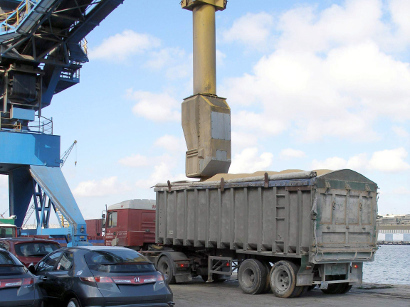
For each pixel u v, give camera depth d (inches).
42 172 1163.9
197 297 515.5
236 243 571.8
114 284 341.4
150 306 347.3
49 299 376.8
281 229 521.3
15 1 1146.0
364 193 534.0
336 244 505.4
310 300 495.5
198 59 760.3
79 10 1010.7
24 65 1156.5
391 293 565.6
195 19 773.9
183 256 660.1
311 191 493.0
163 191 698.8
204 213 620.1
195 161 738.8
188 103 753.0
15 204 1296.8
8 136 1151.6
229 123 741.9
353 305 462.6
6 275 334.6
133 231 836.6
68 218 1090.1
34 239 517.3
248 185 556.7
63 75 1267.2
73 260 369.1
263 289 540.1
